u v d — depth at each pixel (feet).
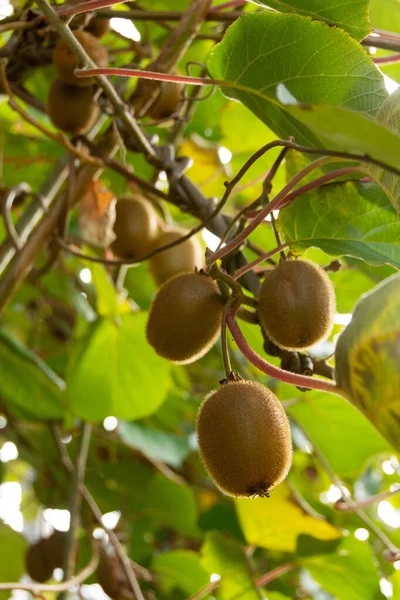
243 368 3.83
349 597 3.46
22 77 3.04
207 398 2.17
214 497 4.84
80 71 2.40
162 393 3.76
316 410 3.67
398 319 1.87
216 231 2.66
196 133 4.17
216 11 2.99
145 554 4.56
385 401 1.87
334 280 3.77
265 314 2.25
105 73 2.40
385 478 4.96
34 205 3.31
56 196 3.34
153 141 2.89
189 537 4.66
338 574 3.42
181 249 3.01
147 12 2.99
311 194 2.48
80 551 4.28
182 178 2.75
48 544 3.94
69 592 3.39
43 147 4.33
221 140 3.94
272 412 2.12
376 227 2.48
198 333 2.32
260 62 2.35
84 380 3.72
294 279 2.24
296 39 2.29
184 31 2.90
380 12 3.11
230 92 2.50
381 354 1.87
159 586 4.36
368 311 1.90
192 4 2.90
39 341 4.90
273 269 2.28
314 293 2.23
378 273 3.42
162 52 2.92
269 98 2.39
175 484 4.33
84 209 3.12
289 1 2.48
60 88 2.82
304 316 2.22
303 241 2.52
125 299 3.67
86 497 3.68
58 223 3.08
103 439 4.55
